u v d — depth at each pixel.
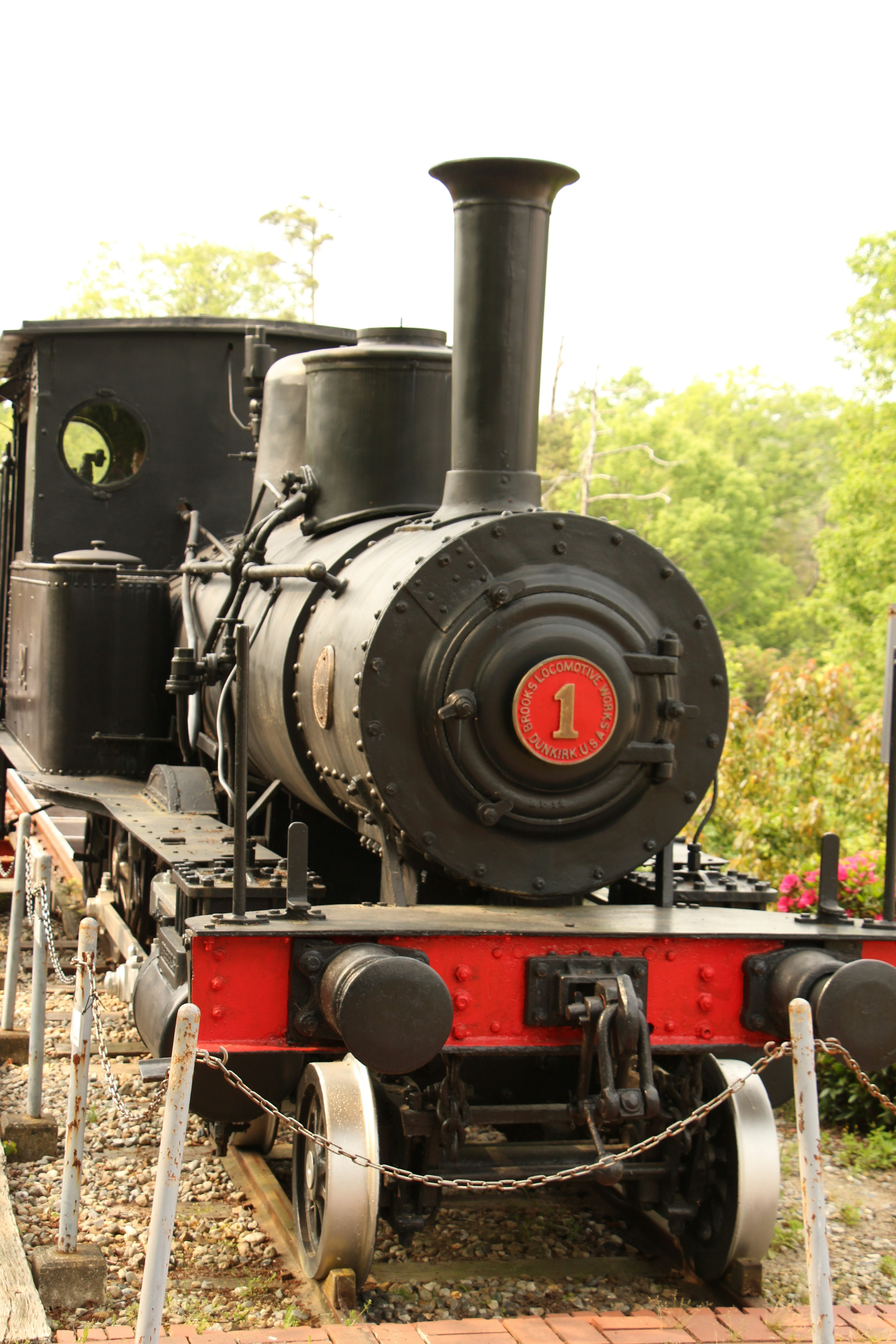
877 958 4.26
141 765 7.11
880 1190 5.21
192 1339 3.48
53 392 8.14
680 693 4.37
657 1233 4.50
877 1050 3.95
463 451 4.62
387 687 4.06
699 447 43.38
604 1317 3.75
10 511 9.64
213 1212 4.51
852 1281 4.30
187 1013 3.07
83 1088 3.90
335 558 4.97
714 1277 4.15
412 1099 4.06
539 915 4.20
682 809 4.39
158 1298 3.01
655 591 4.34
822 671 10.80
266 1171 4.73
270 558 5.77
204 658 5.80
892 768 4.38
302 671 4.82
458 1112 3.94
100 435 8.45
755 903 4.84
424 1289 4.05
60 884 10.00
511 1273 4.21
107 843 7.94
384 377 5.54
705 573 43.16
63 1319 3.70
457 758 4.08
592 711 4.13
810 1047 3.28
